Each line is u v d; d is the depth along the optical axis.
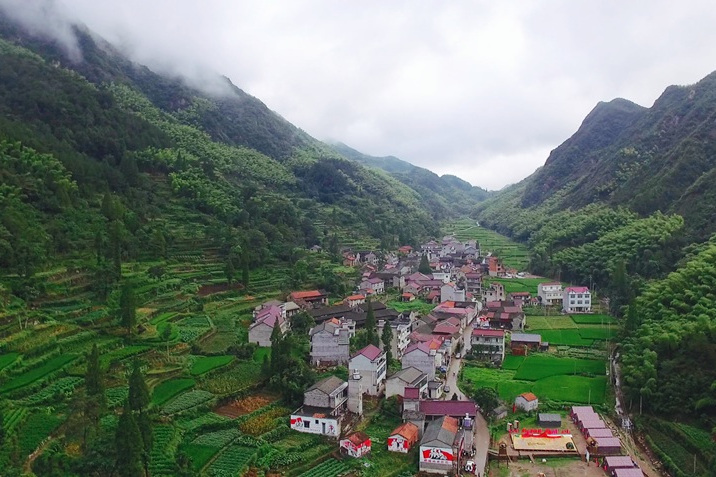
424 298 196.62
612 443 87.19
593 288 196.75
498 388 112.00
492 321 158.12
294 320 138.62
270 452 79.62
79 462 65.69
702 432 87.75
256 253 182.50
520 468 83.69
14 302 107.69
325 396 91.50
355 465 79.38
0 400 79.88
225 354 113.62
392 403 98.56
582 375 118.88
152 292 138.00
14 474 62.66
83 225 148.62
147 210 181.62
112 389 90.62
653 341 108.50
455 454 79.56
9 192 140.75
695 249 160.88
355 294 184.00
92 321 112.44
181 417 86.38
